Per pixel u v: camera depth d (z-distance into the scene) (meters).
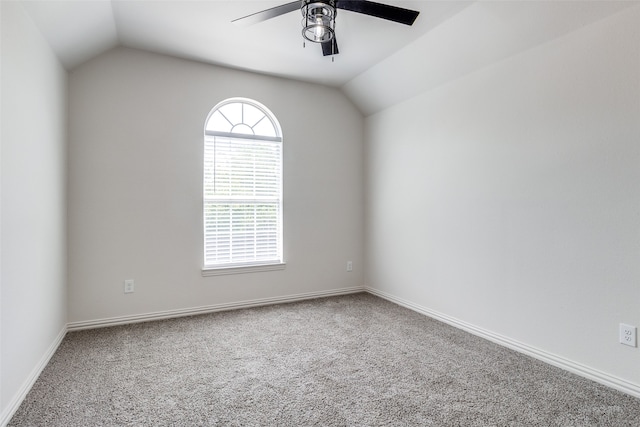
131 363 2.26
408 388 1.96
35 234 2.04
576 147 2.11
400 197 3.64
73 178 2.82
